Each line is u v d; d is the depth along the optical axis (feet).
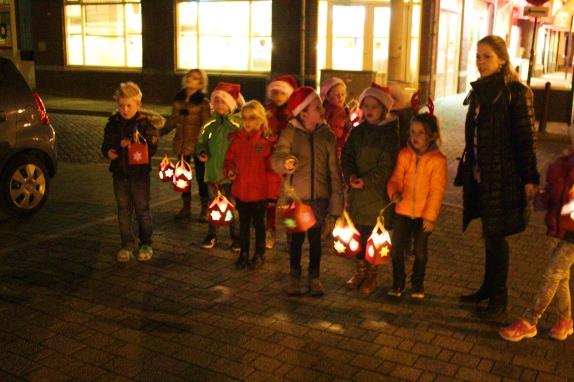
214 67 60.34
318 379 12.84
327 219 16.99
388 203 16.88
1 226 22.71
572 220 13.51
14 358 13.53
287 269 18.90
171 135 43.29
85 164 33.94
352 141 16.99
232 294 17.01
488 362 13.60
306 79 56.08
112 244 20.86
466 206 15.74
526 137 14.55
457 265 19.36
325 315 15.78
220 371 13.10
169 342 14.32
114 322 15.28
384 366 13.37
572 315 15.96
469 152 15.53
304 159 16.43
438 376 13.00
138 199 19.21
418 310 16.14
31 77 63.16
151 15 61.36
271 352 13.91
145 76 62.85
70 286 17.39
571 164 13.64
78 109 56.08
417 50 57.47
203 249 20.45
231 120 20.17
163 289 17.28
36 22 66.85
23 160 23.72
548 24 96.58
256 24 57.67
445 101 61.57
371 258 16.21
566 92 50.26
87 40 65.92
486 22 77.46
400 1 39.68
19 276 18.03
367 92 16.55
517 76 14.85
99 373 12.99
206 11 59.62
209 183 20.74
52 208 25.11
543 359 13.75
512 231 15.03
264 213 18.65
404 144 18.04
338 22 57.36
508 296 17.04
